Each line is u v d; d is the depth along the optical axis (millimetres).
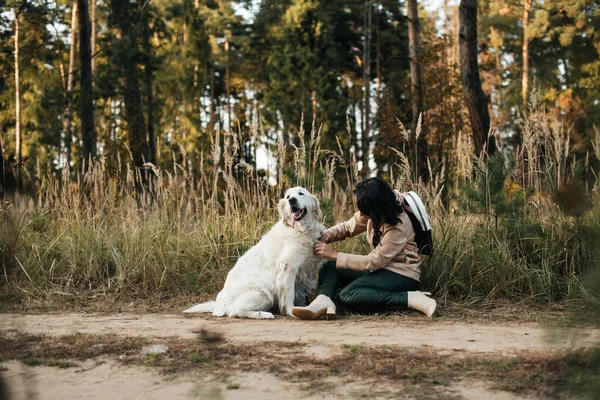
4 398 1652
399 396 2639
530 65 30391
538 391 2625
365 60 28297
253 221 6930
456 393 2660
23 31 20188
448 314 4988
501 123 22406
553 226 5703
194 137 30203
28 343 3824
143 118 20781
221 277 6305
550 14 26172
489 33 35344
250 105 34062
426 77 17062
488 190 5988
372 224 5109
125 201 7652
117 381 2969
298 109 25875
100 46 25844
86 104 16484
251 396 2674
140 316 5160
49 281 6324
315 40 26844
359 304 4957
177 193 7523
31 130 24453
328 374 2986
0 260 4141
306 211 5070
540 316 4785
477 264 5730
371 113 25781
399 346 3611
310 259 5133
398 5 32125
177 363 3248
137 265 6402
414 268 5062
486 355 3320
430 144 15969
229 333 4152
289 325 4516
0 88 21953
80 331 4348
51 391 2820
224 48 39250
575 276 5301
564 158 5824
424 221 5094
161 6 32094
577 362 2803
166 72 32281
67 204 7586
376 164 18734
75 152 24922
